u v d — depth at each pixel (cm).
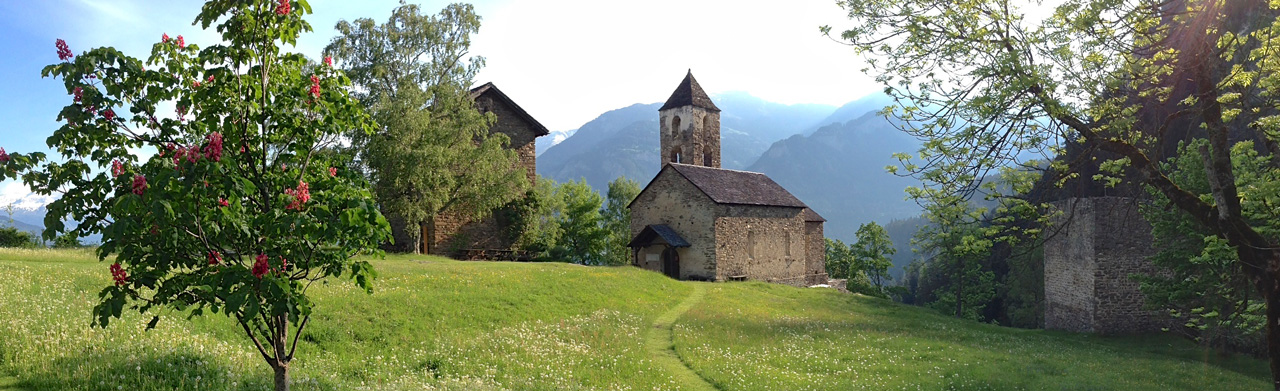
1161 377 1942
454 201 4188
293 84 714
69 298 1534
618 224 7200
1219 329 2517
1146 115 1518
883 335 2594
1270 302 1202
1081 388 1625
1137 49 1223
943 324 3325
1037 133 1195
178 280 643
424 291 2253
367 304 1900
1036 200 1414
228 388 991
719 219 4319
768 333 2422
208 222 609
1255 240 1195
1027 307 5200
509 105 5066
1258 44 1262
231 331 1418
